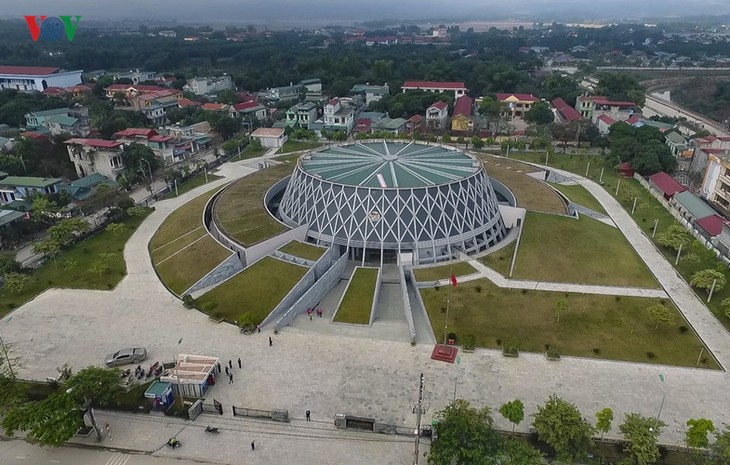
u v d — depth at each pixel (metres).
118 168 142.50
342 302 79.25
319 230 97.81
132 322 75.31
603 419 51.41
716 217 105.88
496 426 56.19
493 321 74.25
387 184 95.94
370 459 52.53
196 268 88.25
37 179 127.38
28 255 100.69
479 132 189.38
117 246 101.19
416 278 84.88
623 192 125.50
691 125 197.12
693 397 60.44
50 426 50.59
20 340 71.12
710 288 79.62
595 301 79.06
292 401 60.03
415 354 68.19
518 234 99.81
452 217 95.25
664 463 51.47
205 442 54.72
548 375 63.94
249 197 116.25
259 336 72.00
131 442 54.88
